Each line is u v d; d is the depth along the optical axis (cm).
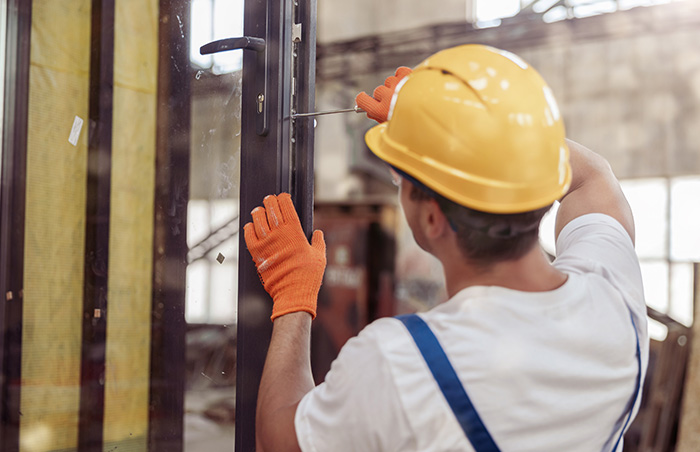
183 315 146
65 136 158
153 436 150
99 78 155
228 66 136
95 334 156
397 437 80
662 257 880
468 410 79
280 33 124
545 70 966
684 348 477
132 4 153
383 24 1098
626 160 911
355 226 804
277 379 94
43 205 157
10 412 155
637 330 93
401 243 820
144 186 151
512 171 82
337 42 1098
